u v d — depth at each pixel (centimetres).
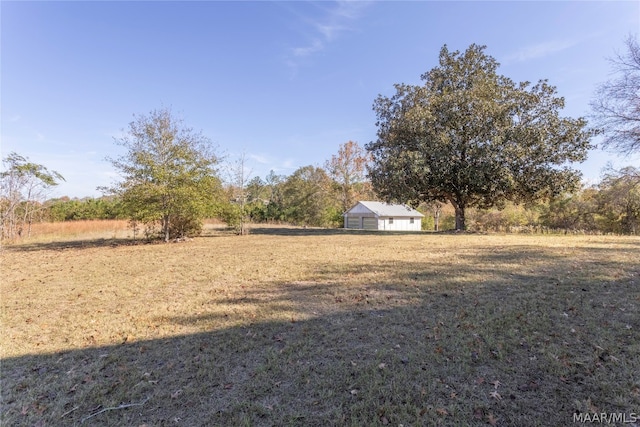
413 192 1602
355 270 654
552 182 1475
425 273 602
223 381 263
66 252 1119
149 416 223
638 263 625
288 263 764
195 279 628
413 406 223
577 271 570
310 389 248
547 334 324
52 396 250
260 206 3291
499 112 1476
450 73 1722
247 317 407
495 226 2238
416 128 1555
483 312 389
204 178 1348
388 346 314
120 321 406
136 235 1680
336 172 3497
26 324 403
